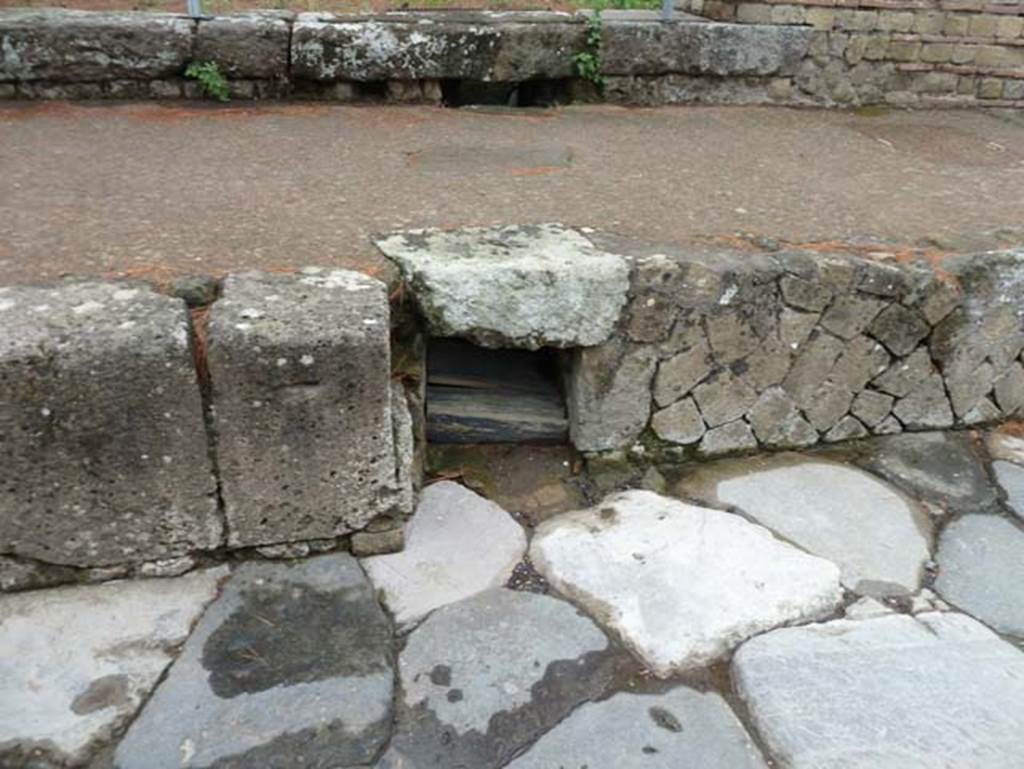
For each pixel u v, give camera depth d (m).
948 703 1.77
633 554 2.15
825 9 4.20
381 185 2.89
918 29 4.31
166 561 2.02
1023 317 2.61
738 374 2.47
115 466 1.87
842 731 1.69
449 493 2.37
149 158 3.09
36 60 3.63
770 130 3.93
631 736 1.69
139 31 3.66
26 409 1.76
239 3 4.33
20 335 1.74
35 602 1.94
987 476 2.60
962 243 2.62
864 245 2.56
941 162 3.55
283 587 2.02
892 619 2.01
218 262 2.20
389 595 2.02
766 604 2.01
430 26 3.90
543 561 2.13
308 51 3.82
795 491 2.47
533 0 4.73
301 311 1.90
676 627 1.93
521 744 1.66
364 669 1.80
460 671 1.82
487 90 4.30
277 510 2.03
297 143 3.37
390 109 3.95
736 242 2.50
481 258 2.24
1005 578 2.17
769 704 1.75
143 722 1.66
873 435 2.73
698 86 4.29
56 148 3.14
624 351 2.35
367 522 2.10
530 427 2.52
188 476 1.93
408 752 1.64
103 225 2.42
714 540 2.21
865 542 2.28
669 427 2.50
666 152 3.50
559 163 3.26
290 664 1.80
